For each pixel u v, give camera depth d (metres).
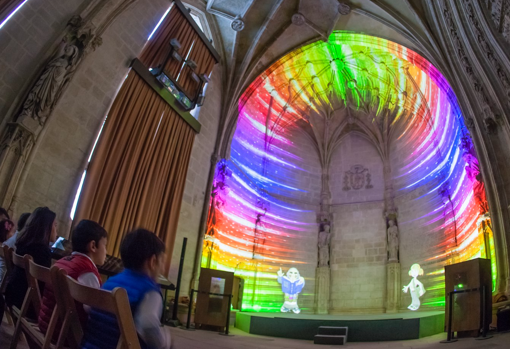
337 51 20.16
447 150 17.72
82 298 2.69
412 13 15.68
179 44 15.26
